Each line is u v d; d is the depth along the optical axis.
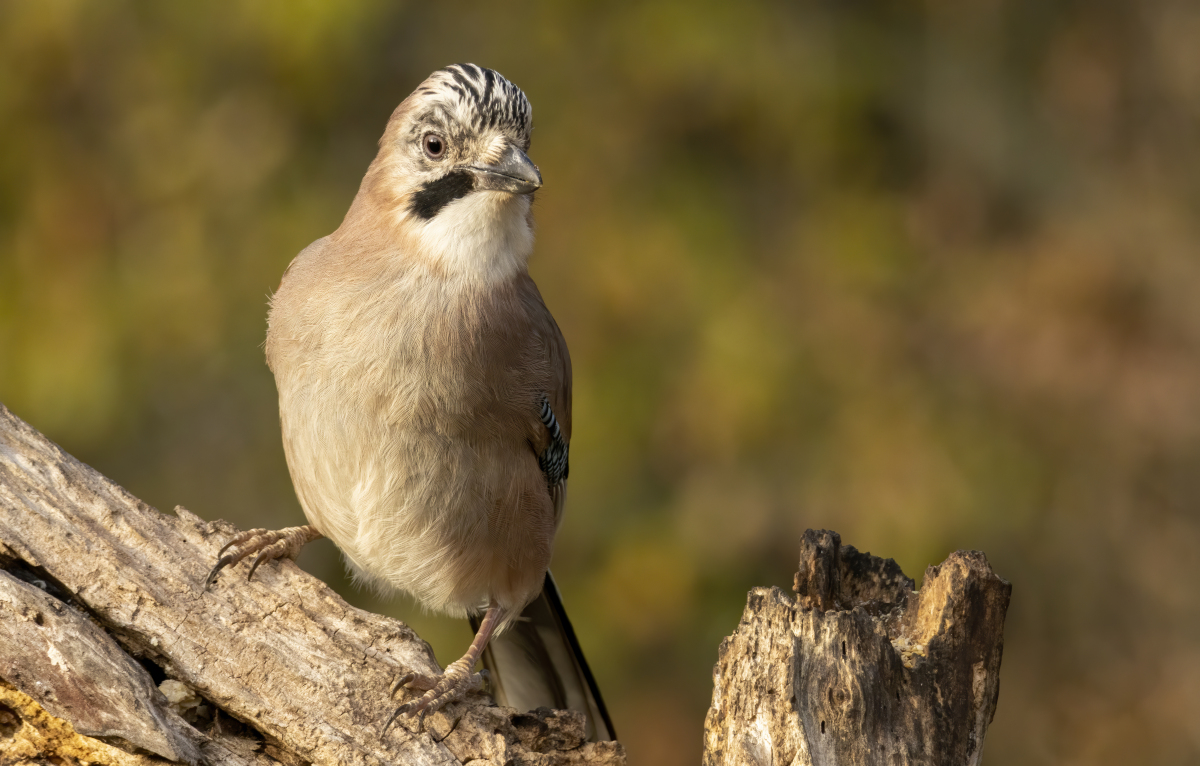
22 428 5.83
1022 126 15.17
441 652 11.44
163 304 12.31
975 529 12.58
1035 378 14.09
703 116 13.34
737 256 12.90
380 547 6.52
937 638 5.38
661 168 13.16
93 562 5.59
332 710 5.58
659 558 12.12
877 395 12.79
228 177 12.69
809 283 13.16
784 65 13.30
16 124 12.59
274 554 5.88
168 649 5.55
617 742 6.01
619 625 12.09
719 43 13.17
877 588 5.80
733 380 12.35
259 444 12.55
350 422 6.20
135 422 12.30
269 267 12.39
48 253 12.42
